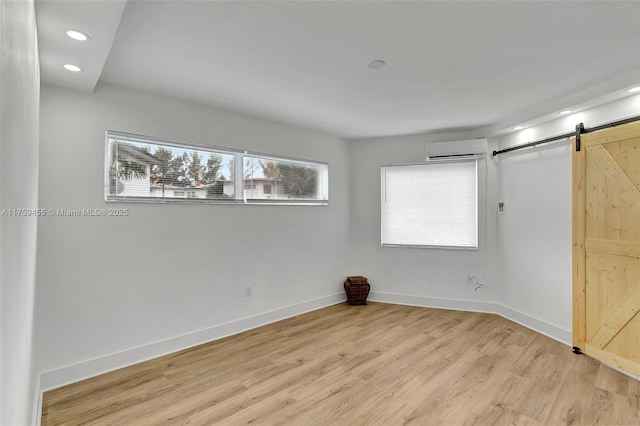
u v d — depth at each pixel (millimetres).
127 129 2938
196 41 2137
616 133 2828
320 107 3484
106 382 2621
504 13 1823
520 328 3787
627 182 2752
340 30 2000
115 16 1665
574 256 3197
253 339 3506
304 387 2549
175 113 3229
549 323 3539
